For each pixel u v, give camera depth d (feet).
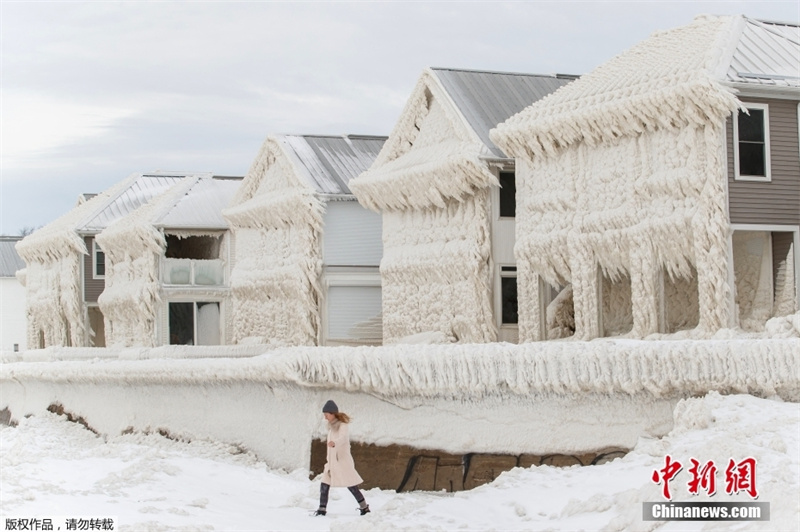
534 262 93.35
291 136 135.64
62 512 51.75
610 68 92.63
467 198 102.68
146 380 88.12
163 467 65.62
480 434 62.23
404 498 58.34
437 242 107.04
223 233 148.77
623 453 58.23
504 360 61.21
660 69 83.05
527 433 60.90
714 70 77.00
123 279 153.38
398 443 65.31
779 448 46.78
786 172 79.51
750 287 84.43
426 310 108.58
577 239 88.28
